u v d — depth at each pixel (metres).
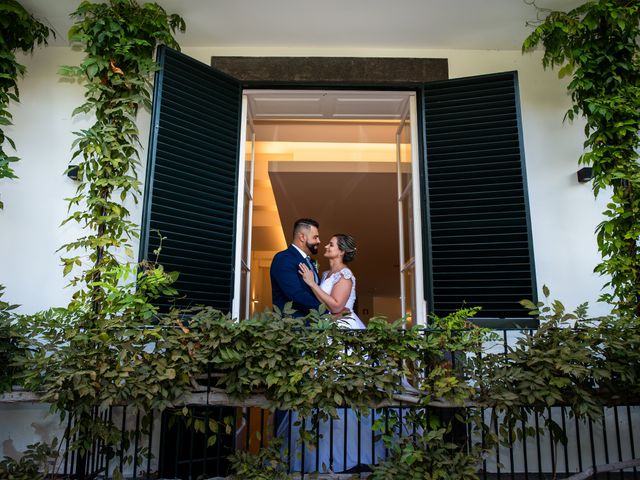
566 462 3.01
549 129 4.22
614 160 3.61
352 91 4.26
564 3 3.76
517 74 3.93
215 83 4.03
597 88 3.71
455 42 4.25
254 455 2.96
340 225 9.31
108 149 3.48
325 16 3.93
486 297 3.63
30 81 4.20
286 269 3.68
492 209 3.74
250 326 2.92
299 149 6.86
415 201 4.07
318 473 2.91
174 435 3.53
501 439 3.25
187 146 3.75
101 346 2.89
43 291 3.93
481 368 2.96
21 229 3.99
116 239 3.46
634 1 3.61
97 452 3.33
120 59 3.67
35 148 4.11
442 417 3.02
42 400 2.81
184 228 3.62
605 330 2.99
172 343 2.90
